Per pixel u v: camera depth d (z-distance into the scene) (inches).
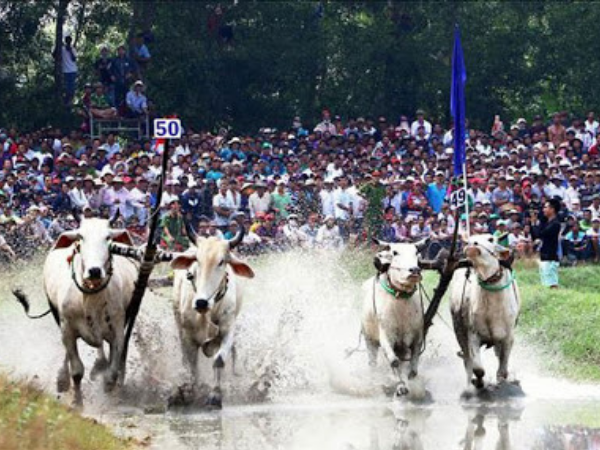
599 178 1294.3
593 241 1201.4
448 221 1180.5
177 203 1099.3
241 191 1193.4
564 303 850.8
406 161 1325.0
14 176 1172.5
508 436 589.0
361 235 1169.4
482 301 673.0
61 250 689.6
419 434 597.0
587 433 592.4
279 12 1605.6
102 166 1285.7
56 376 722.8
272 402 684.1
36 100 1541.6
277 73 1609.3
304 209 1195.9
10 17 1529.3
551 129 1459.2
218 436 591.5
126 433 591.5
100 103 1454.2
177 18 1588.3
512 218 1179.9
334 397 697.6
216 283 652.1
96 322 650.8
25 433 513.3
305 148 1387.8
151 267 650.2
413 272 665.6
